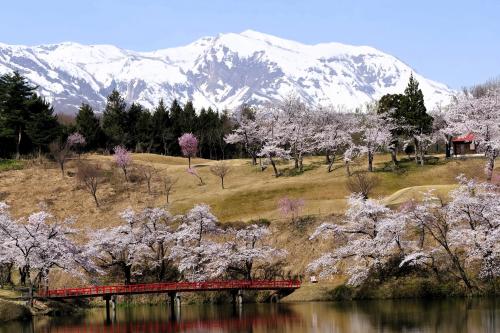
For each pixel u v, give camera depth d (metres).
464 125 125.50
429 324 70.25
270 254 99.31
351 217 95.69
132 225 106.06
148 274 103.06
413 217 88.81
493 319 70.94
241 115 178.88
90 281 100.69
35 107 162.50
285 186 128.62
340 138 140.12
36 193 139.62
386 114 133.00
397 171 129.62
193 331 75.19
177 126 187.62
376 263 91.88
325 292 92.44
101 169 152.00
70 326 80.75
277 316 81.94
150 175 141.38
